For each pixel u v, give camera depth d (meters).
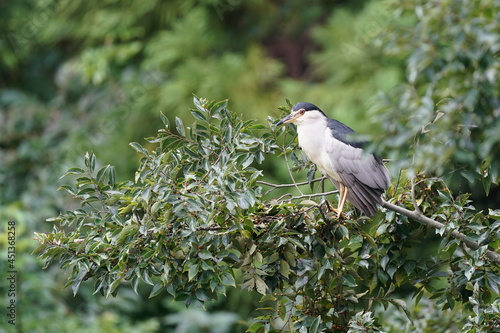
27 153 21.64
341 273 8.91
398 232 9.12
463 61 9.09
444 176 8.53
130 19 22.52
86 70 22.16
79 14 23.55
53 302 17.55
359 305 9.79
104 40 23.64
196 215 7.97
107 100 22.50
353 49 20.38
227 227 8.29
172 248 8.34
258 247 8.57
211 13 22.58
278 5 23.58
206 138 8.95
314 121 10.07
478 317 8.63
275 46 23.58
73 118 22.55
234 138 8.82
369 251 9.05
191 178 8.26
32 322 16.48
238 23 23.36
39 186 20.84
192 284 8.45
